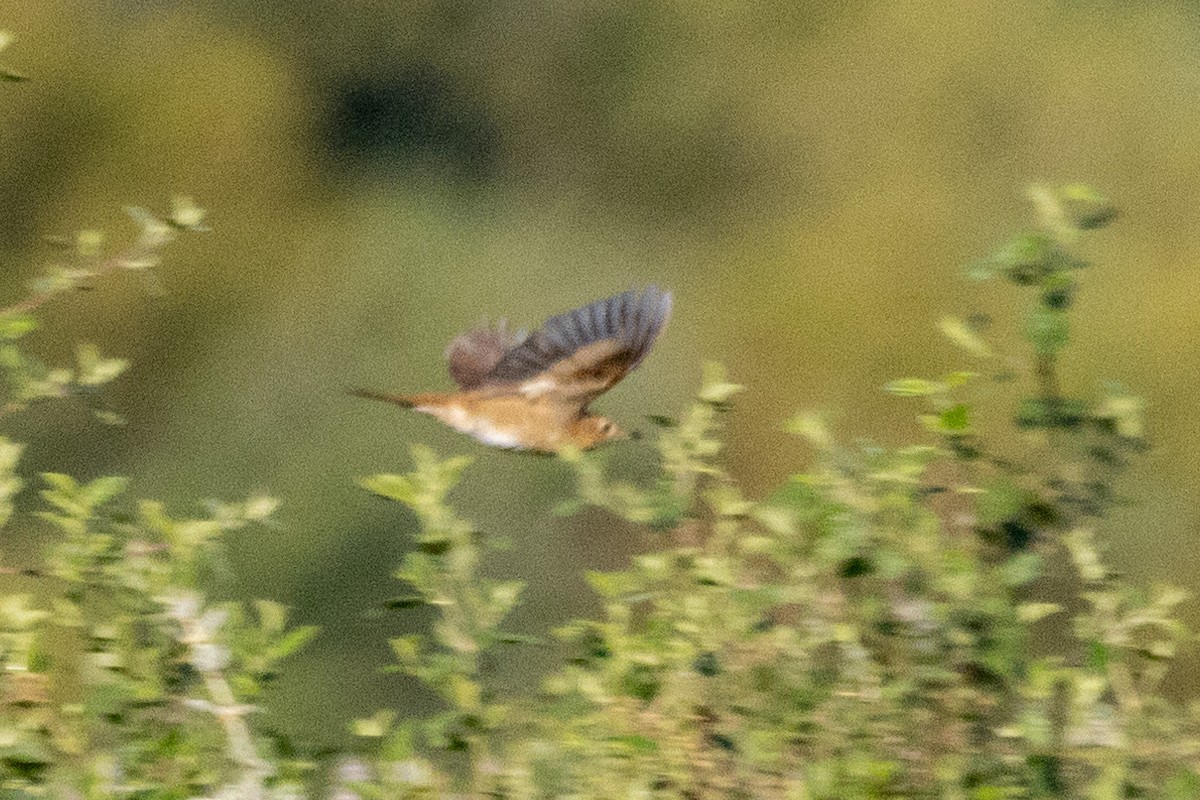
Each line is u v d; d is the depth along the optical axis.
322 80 23.47
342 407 19.06
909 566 4.82
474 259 22.14
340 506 16.86
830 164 22.02
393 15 23.69
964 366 19.22
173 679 4.82
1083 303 19.00
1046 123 21.34
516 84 23.52
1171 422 18.33
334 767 5.06
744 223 22.19
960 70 21.64
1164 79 21.20
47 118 22.16
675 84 22.89
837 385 19.61
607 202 22.75
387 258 21.95
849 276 20.39
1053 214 5.20
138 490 18.27
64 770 4.60
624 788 4.60
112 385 19.53
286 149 22.83
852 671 4.76
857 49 22.19
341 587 15.93
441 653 4.89
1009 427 9.20
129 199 22.03
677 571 4.96
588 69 23.31
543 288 21.67
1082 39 21.50
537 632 14.98
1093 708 4.72
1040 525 5.11
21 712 4.64
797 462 16.98
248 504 4.90
